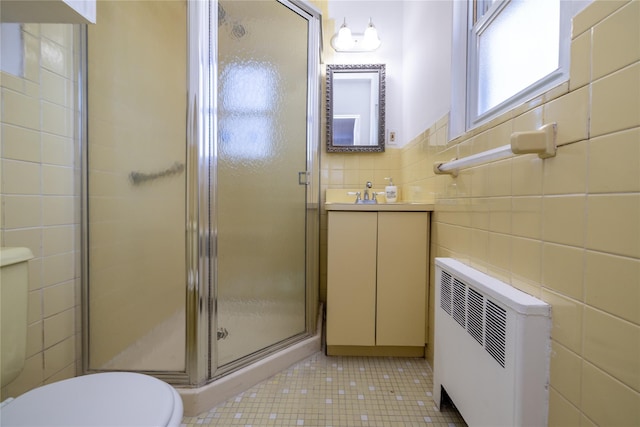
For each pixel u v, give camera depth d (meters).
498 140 0.94
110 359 1.20
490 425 0.80
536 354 0.70
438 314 1.17
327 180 2.14
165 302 1.17
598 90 0.58
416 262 1.48
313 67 1.67
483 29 1.17
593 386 0.59
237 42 1.30
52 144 1.08
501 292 0.78
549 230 0.71
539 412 0.70
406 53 2.02
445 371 1.10
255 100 1.39
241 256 1.33
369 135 2.10
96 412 0.61
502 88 1.06
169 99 1.15
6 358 0.74
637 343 0.51
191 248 1.14
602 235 0.57
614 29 0.55
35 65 1.02
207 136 1.16
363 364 1.50
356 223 1.48
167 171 1.16
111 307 1.19
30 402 0.64
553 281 0.69
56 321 1.10
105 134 1.18
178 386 1.16
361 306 1.50
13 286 0.76
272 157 1.47
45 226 1.06
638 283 0.51
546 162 0.72
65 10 0.79
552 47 0.81
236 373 1.26
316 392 1.28
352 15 2.11
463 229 1.15
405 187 2.02
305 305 1.65
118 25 1.16
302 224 1.64
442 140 1.39
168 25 1.14
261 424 1.09
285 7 1.51
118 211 1.18
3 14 0.80
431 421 1.12
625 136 0.53
